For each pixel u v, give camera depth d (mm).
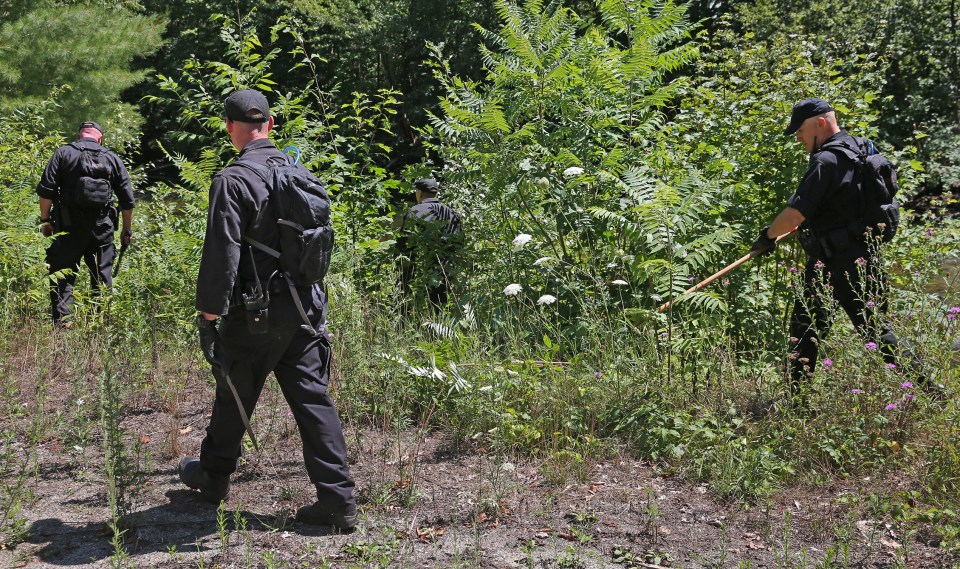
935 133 20203
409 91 28734
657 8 7051
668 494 3840
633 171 6004
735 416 4371
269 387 5105
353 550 3250
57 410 4879
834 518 3539
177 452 4324
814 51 8047
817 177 4488
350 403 4703
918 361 4262
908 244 7043
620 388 4688
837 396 4227
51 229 6957
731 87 7957
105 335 5379
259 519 3570
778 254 6465
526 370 4902
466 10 27156
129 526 3424
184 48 27688
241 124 3400
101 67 17500
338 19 28484
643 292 5852
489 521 3551
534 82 6656
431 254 7020
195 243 6754
